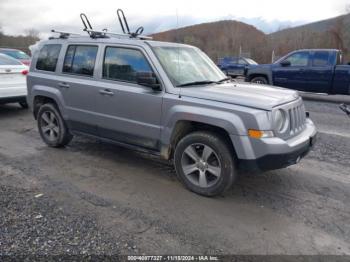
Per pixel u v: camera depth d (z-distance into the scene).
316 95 12.92
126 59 4.43
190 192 3.97
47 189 3.99
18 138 6.26
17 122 7.64
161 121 4.05
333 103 10.92
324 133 6.79
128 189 4.03
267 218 3.39
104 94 4.57
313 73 11.38
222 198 3.83
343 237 3.07
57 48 5.35
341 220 3.37
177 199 3.79
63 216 3.34
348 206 3.67
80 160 5.05
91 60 4.83
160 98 4.01
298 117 3.99
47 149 5.58
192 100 3.78
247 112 3.43
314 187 4.16
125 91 4.33
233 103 3.56
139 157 5.20
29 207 3.52
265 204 3.70
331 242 2.99
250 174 4.55
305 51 11.63
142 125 4.25
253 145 3.43
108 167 4.77
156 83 4.09
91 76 4.80
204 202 3.72
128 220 3.29
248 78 13.12
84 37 5.05
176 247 2.87
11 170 4.60
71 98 5.04
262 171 3.55
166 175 4.50
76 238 2.96
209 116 3.61
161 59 4.20
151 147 4.30
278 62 12.24
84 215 3.37
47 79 5.37
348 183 4.30
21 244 2.86
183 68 4.36
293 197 3.88
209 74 4.65
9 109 9.20
